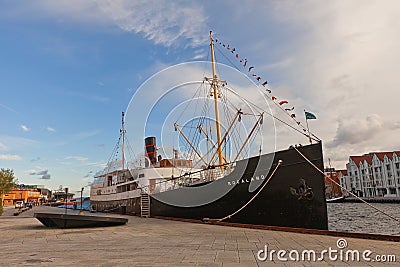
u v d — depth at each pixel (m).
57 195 106.62
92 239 11.62
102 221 17.28
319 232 12.92
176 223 19.84
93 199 45.72
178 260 7.15
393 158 84.81
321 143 14.45
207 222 18.89
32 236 12.84
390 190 86.25
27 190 99.19
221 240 11.05
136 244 10.11
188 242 10.53
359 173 97.81
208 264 6.68
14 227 17.20
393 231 27.36
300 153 15.05
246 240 11.01
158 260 7.16
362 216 43.72
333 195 86.19
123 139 39.12
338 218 41.72
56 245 10.04
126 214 33.12
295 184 15.10
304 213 14.70
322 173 14.20
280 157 15.87
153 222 21.16
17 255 8.10
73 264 6.75
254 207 16.86
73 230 15.29
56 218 16.39
